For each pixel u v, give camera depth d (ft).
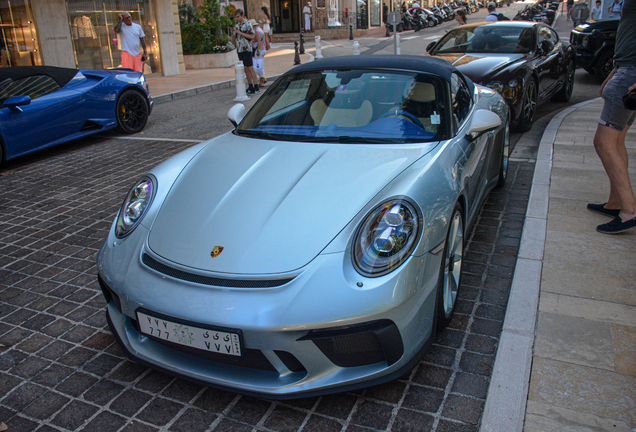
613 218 12.37
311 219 7.34
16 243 13.50
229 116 11.68
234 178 8.69
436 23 120.88
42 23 39.42
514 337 8.27
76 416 7.32
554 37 26.61
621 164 11.39
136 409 7.41
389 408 7.14
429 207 7.51
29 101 20.85
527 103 21.43
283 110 10.78
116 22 45.29
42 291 10.95
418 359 7.25
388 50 69.26
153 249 7.63
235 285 6.78
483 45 24.02
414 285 6.89
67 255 12.67
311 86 10.99
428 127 9.60
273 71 49.88
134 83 26.12
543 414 6.73
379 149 8.98
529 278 10.00
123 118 25.77
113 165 20.74
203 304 6.74
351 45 81.92
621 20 10.95
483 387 7.43
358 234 7.04
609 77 11.35
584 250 11.00
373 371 6.89
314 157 8.92
